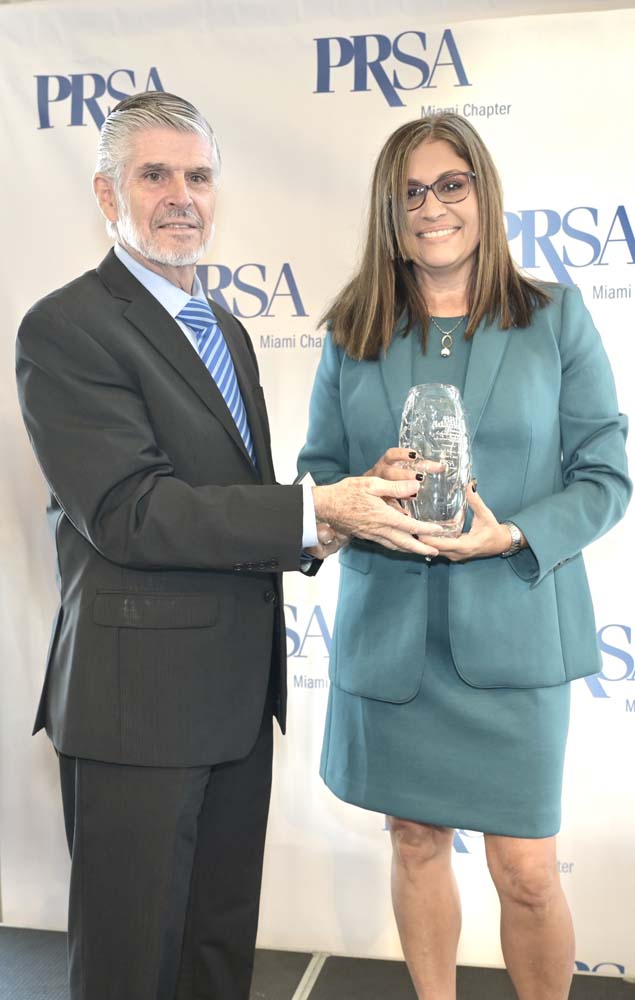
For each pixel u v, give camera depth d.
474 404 1.92
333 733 2.14
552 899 2.02
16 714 2.86
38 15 2.68
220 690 1.79
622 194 2.52
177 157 1.81
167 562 1.69
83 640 1.75
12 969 2.66
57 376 1.72
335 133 2.61
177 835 1.76
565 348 1.99
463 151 1.94
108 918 1.75
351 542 2.08
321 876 2.79
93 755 1.73
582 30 2.49
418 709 2.00
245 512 1.69
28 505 2.79
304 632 2.77
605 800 2.63
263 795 2.04
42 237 2.73
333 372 2.15
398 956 2.77
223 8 2.62
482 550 1.84
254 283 2.69
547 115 2.52
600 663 2.04
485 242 1.96
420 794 2.00
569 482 2.03
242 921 2.05
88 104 2.69
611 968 2.66
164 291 1.85
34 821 2.89
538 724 1.95
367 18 2.57
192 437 1.77
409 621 1.97
